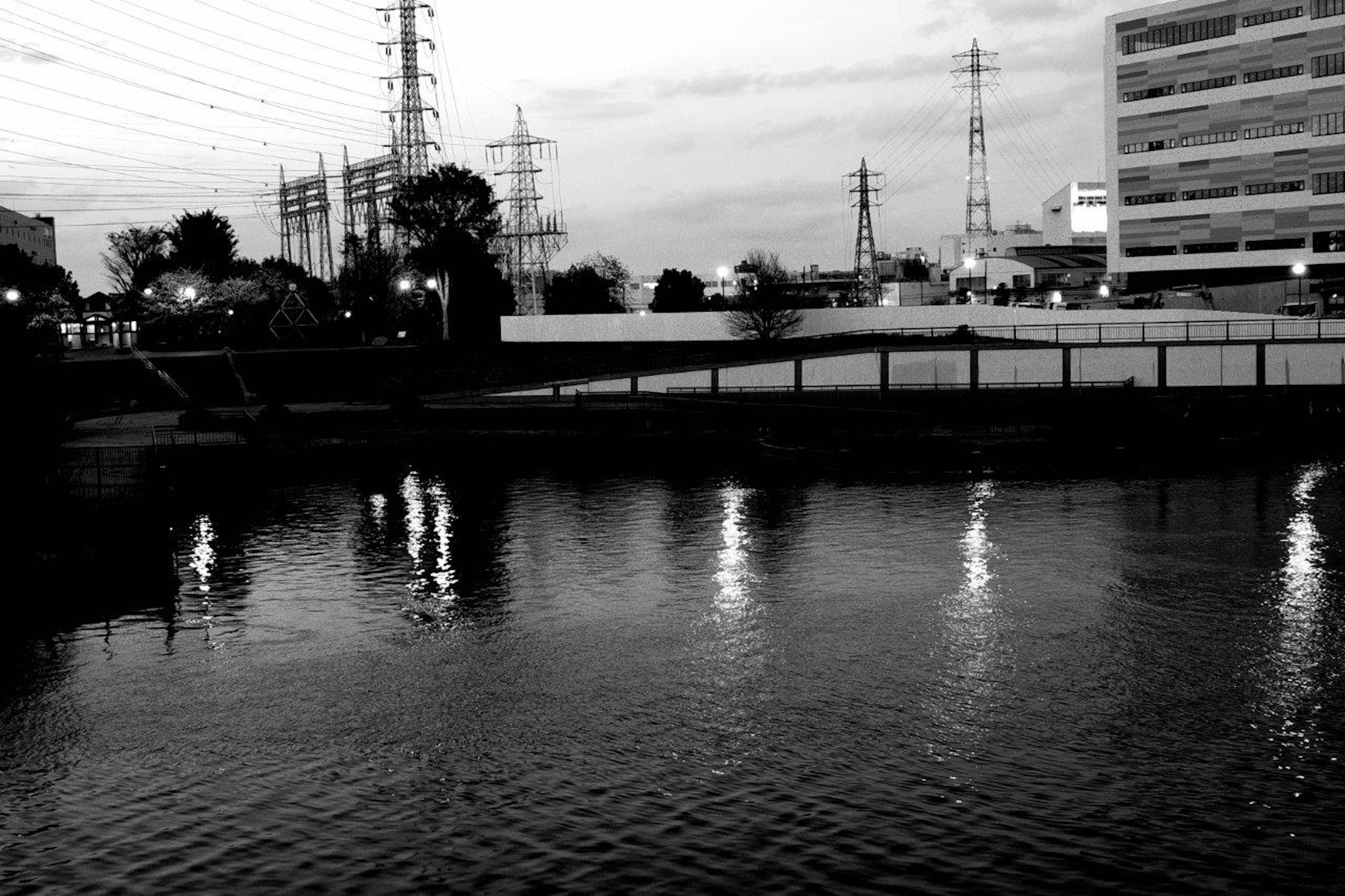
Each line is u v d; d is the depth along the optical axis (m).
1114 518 53.84
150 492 46.72
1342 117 109.31
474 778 25.88
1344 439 78.06
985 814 23.50
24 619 39.44
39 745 28.25
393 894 20.88
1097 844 22.14
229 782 25.84
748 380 101.12
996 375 95.56
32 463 45.31
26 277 133.62
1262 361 87.56
